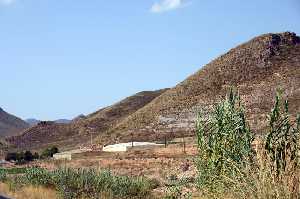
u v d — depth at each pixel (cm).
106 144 14388
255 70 15200
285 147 808
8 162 11569
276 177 752
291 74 14325
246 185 780
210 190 984
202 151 1043
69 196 2570
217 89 14775
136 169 5888
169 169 4984
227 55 16662
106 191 2677
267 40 16662
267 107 11925
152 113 15225
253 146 930
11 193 2953
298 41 17038
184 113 14400
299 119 866
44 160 11075
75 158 10406
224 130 996
